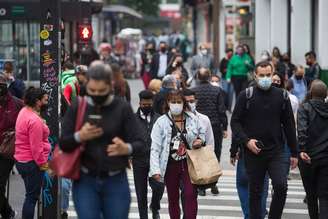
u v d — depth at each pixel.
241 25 79.31
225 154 40.09
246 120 21.11
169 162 21.25
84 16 50.06
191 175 20.95
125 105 15.85
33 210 22.20
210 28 112.31
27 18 51.56
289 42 66.12
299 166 22.19
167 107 21.31
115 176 15.75
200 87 30.00
